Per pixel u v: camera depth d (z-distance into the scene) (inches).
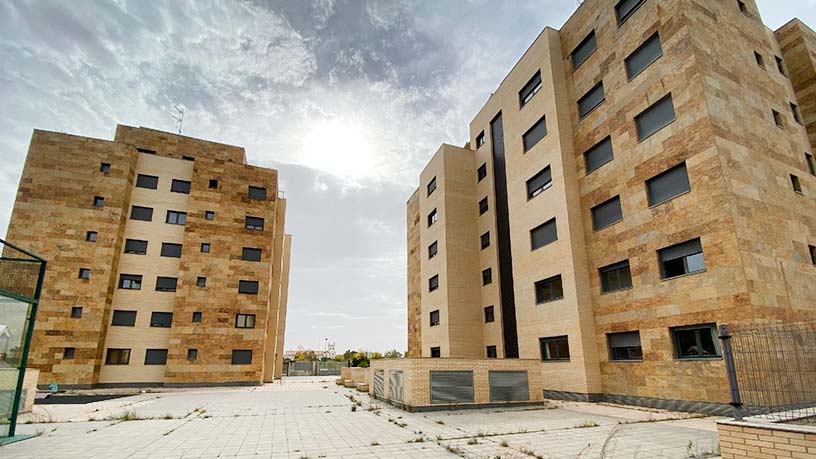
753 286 479.2
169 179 1291.8
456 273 1099.9
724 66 595.2
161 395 870.4
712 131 532.7
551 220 790.5
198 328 1176.2
